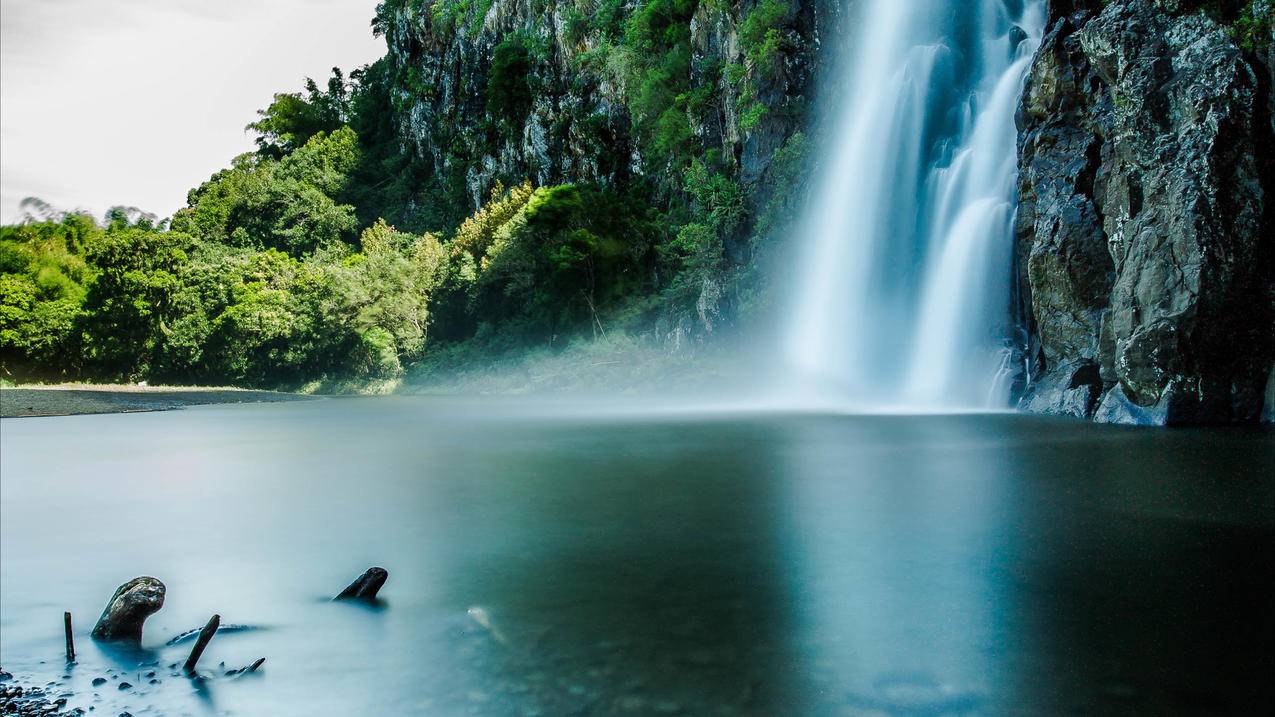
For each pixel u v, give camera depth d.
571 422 28.33
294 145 128.88
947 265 35.44
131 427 30.70
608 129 71.88
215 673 5.73
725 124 54.66
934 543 9.05
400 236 92.31
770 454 17.69
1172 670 5.36
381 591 7.59
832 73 47.22
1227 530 9.43
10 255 98.75
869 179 42.12
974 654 5.71
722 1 53.38
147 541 10.08
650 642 6.06
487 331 69.44
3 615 7.27
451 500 12.61
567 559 8.64
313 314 73.88
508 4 90.50
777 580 7.68
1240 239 21.67
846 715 4.78
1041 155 29.55
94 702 5.29
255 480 15.34
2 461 19.05
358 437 24.58
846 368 41.34
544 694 5.17
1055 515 10.44
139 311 75.50
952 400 33.97
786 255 45.88
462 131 95.19
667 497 12.46
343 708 5.08
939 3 41.81
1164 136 23.20
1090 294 26.62
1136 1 24.75
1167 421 21.94
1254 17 22.22
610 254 61.75
